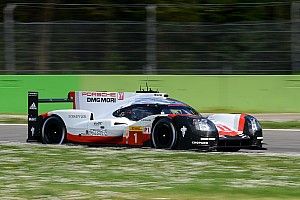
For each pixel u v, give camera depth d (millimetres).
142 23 76250
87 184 31031
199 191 28828
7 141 52156
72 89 76062
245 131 44281
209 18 89625
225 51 75000
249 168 36938
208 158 40656
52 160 40219
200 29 76000
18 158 41156
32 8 91562
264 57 74562
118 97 46250
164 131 43375
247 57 74875
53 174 34688
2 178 33312
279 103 72438
